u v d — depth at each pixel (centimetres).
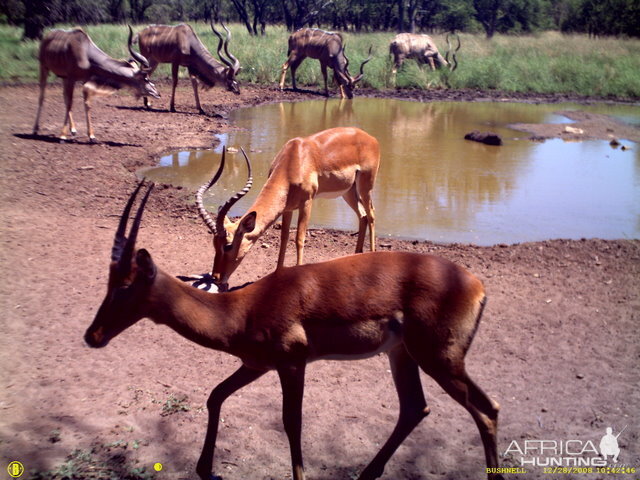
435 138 1602
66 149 1237
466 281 379
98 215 895
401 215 997
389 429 465
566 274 764
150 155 1273
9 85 1900
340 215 1017
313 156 711
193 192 1056
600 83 2731
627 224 991
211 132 1529
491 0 5019
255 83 2488
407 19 4919
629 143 1656
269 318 373
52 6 3014
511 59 3059
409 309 376
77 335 564
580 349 586
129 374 513
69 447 415
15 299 618
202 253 778
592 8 4684
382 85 2638
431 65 2873
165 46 1744
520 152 1477
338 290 375
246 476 407
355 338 378
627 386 525
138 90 1338
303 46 2331
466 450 447
